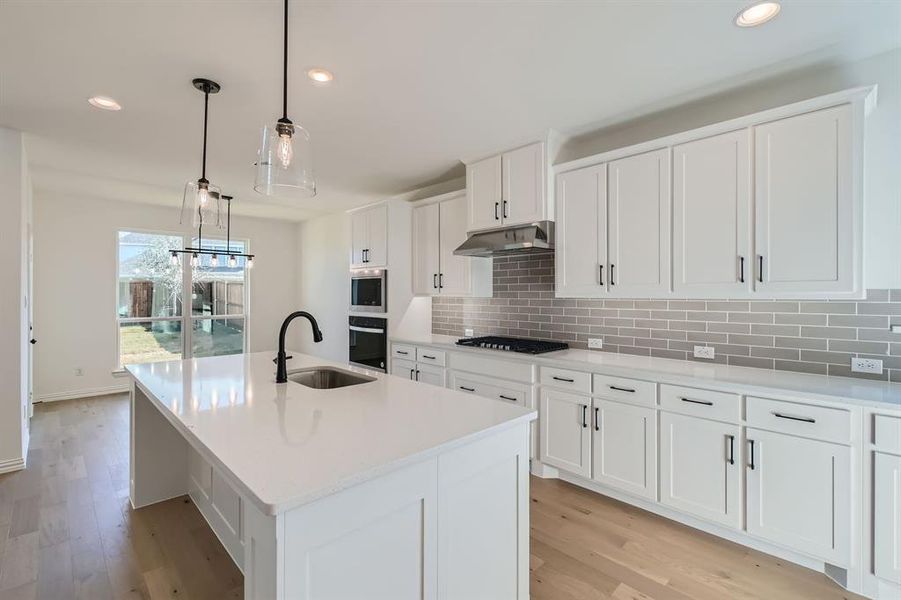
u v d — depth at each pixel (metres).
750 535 2.05
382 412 1.59
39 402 4.77
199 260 3.95
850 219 1.88
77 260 5.01
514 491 1.56
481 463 1.43
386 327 4.15
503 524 1.52
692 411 2.22
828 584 1.87
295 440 1.29
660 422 2.34
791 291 2.04
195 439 1.31
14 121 2.75
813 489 1.88
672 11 1.68
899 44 1.91
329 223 6.18
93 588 1.86
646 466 2.39
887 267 2.01
